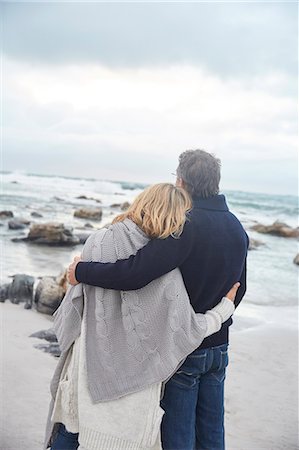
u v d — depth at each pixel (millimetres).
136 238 2238
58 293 5691
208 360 2342
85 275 2180
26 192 24547
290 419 3572
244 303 7473
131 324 2186
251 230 16391
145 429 2174
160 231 2195
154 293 2189
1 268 8508
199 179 2369
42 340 4723
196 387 2365
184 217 2242
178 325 2176
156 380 2162
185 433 2322
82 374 2211
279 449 3146
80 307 2273
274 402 3842
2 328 4992
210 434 2410
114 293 2221
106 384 2182
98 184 32031
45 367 4062
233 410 3654
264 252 12625
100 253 2246
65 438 2383
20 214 16734
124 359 2188
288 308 7344
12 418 3234
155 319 2186
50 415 2410
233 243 2354
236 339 5496
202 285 2289
